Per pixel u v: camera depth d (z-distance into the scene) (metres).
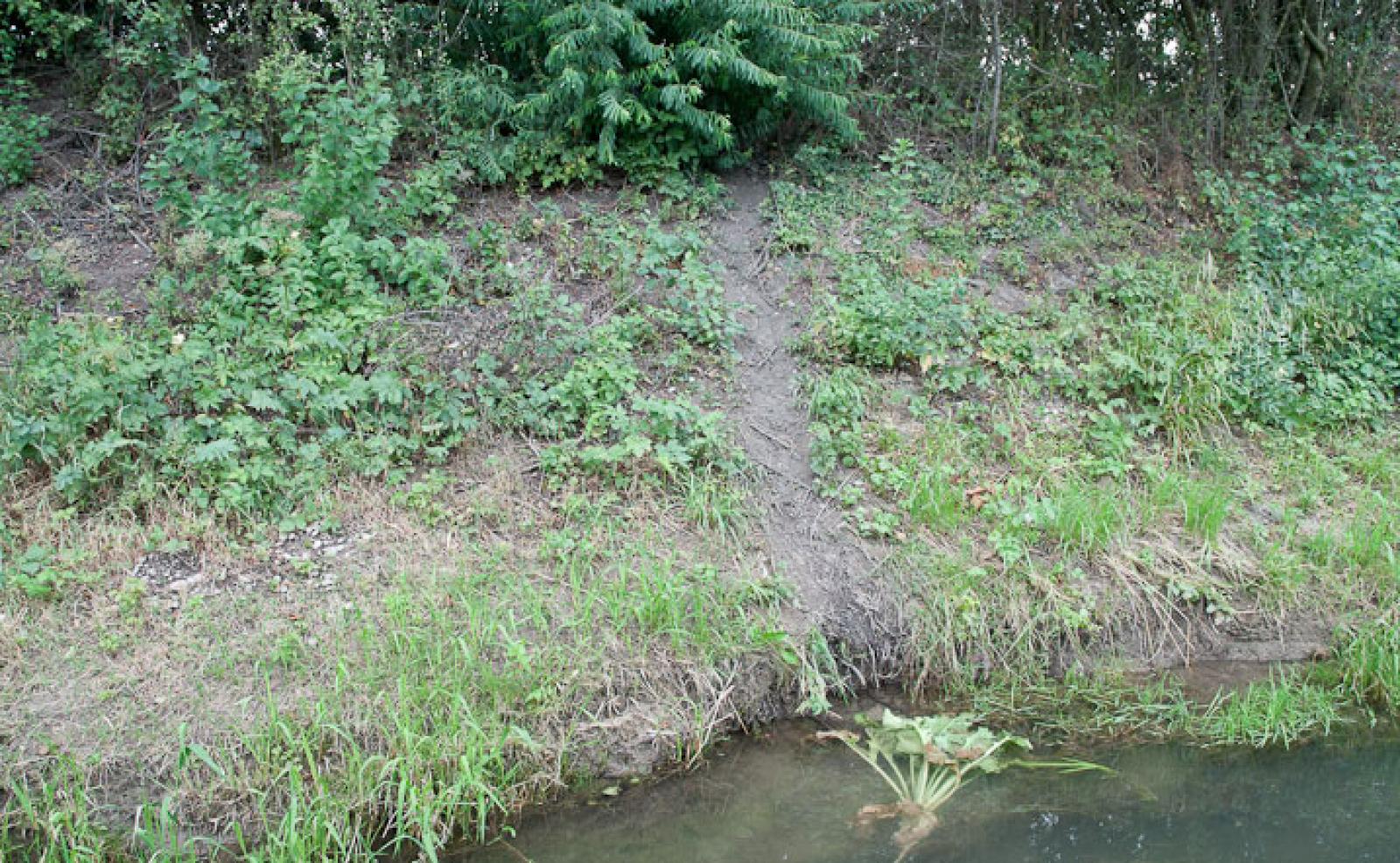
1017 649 6.10
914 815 4.99
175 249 7.35
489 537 6.21
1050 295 8.60
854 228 9.02
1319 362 8.66
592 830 4.89
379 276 7.62
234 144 7.66
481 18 9.38
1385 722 5.87
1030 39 11.19
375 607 5.66
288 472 6.25
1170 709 5.84
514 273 7.67
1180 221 9.95
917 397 7.52
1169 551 6.63
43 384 6.13
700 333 7.73
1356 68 11.87
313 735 4.93
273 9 8.77
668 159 9.01
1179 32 11.48
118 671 5.16
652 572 5.97
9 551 5.61
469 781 4.82
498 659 5.45
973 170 9.88
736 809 5.04
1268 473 7.57
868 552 6.43
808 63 9.23
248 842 4.66
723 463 6.76
